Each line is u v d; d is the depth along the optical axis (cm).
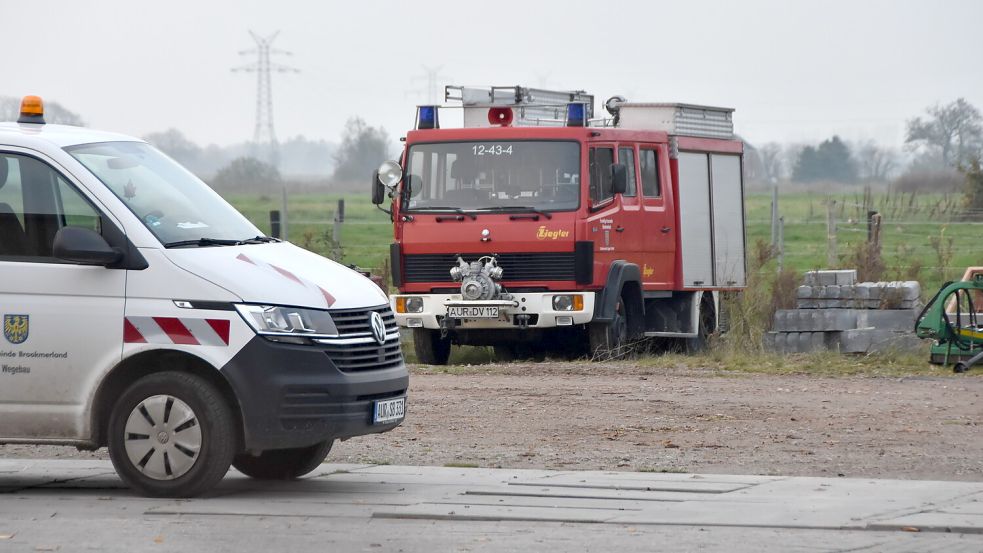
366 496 2428
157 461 2334
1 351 2375
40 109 2606
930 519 2197
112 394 2406
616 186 4831
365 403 2405
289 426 2328
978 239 9706
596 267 4894
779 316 5075
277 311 2338
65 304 2359
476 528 2152
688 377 4362
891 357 4762
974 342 4553
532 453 2969
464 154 4947
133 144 2627
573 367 4638
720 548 1998
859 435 3183
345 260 6812
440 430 3281
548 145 4894
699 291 5638
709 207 5788
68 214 2397
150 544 2019
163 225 2428
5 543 2020
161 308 2339
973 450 2981
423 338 5125
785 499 2384
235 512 2258
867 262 6488
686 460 2875
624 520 2194
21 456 2964
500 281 4906
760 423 3369
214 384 2355
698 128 5719
